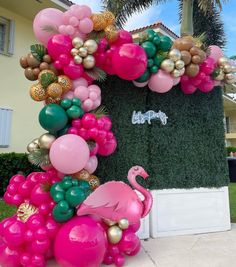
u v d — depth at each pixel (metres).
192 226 4.82
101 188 3.51
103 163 4.68
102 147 3.96
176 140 4.86
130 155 4.65
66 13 3.81
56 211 3.23
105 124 3.78
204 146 5.07
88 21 3.73
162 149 4.77
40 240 3.19
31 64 3.83
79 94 3.72
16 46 9.87
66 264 3.10
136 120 4.71
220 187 5.11
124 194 3.64
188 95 5.01
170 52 4.11
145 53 3.90
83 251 3.05
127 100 4.73
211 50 4.78
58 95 3.60
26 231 3.24
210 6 9.80
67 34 3.75
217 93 5.27
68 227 3.20
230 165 12.15
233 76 4.82
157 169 4.71
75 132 3.63
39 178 3.74
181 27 9.94
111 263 3.50
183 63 4.16
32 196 3.51
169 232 4.67
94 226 3.23
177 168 4.82
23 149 9.84
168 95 4.86
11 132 9.53
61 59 3.65
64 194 3.31
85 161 3.50
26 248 3.29
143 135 4.71
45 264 3.40
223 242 4.38
